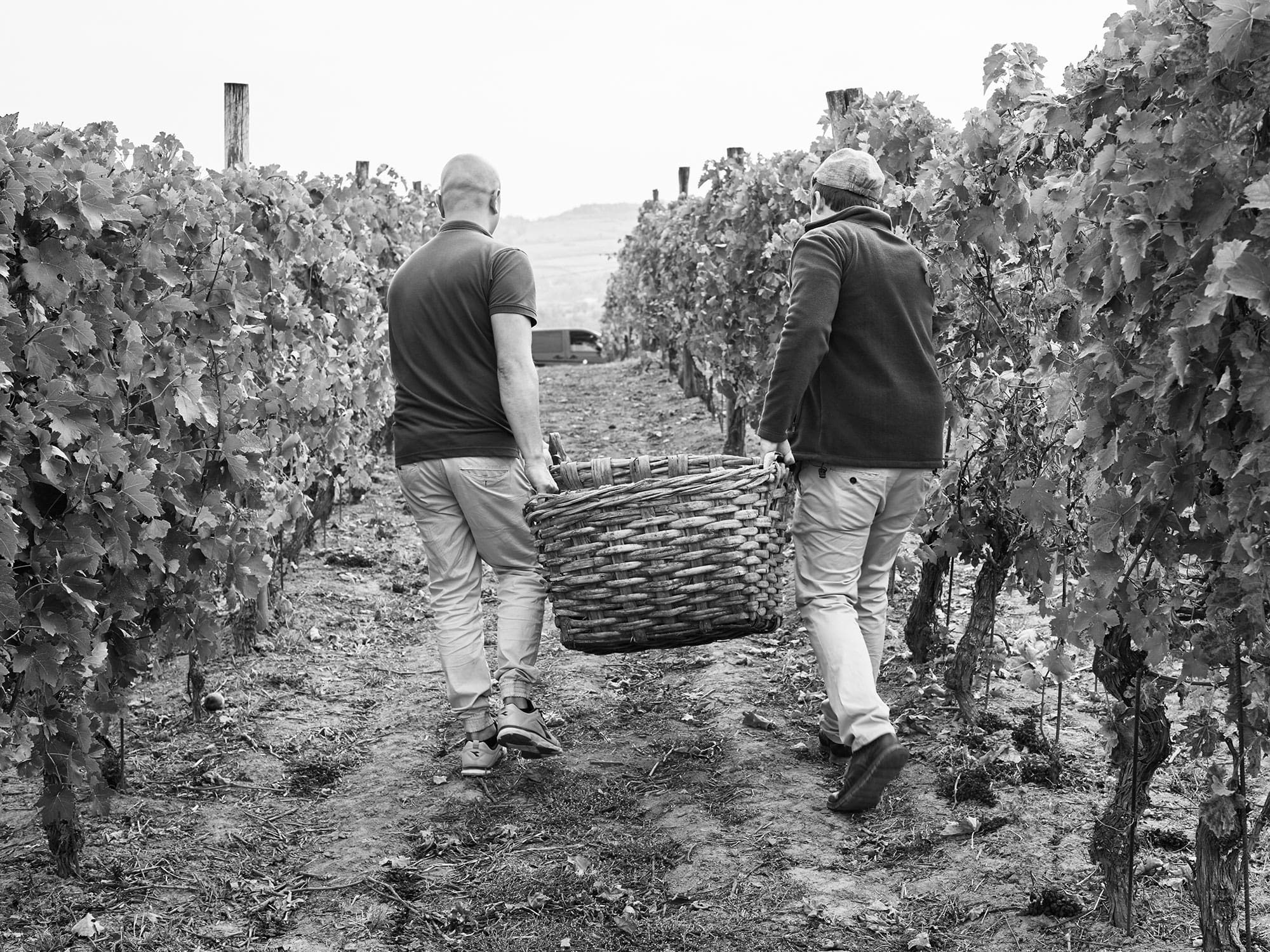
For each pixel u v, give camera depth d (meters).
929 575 4.54
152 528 3.29
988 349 4.15
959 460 4.00
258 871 3.31
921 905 2.99
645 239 17.56
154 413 3.57
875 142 5.29
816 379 3.42
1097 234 2.53
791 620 5.41
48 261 2.93
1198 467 2.36
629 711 4.43
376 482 9.27
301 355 5.89
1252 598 2.25
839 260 3.32
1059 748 3.80
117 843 3.39
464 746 3.90
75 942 2.90
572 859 3.32
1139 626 2.56
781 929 2.92
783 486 3.45
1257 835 2.58
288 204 6.07
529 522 3.48
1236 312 2.16
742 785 3.71
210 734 4.21
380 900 3.15
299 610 5.73
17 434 2.80
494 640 5.52
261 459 4.33
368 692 4.76
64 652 2.99
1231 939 2.54
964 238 3.98
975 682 4.42
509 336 3.60
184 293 3.87
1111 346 2.51
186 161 4.45
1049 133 3.37
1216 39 2.07
